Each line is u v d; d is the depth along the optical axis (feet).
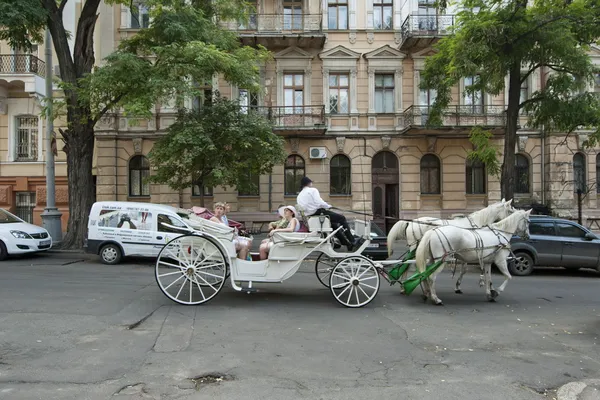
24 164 71.77
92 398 12.81
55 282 30.66
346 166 72.43
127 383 13.92
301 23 70.85
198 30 47.19
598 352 17.72
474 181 72.79
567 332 20.58
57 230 52.75
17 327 19.61
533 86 71.51
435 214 71.15
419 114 67.62
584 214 70.90
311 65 71.82
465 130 69.10
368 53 71.41
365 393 13.47
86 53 51.26
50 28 48.73
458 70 42.14
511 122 47.65
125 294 26.89
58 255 46.32
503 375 15.12
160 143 51.98
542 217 41.01
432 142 70.85
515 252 39.34
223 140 50.52
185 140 47.55
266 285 31.24
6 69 67.00
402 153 71.36
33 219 71.72
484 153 47.32
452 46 44.29
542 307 25.93
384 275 26.63
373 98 71.82
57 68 70.08
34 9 41.68
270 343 18.08
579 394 13.53
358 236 26.84
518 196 72.59
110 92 45.21
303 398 13.05
